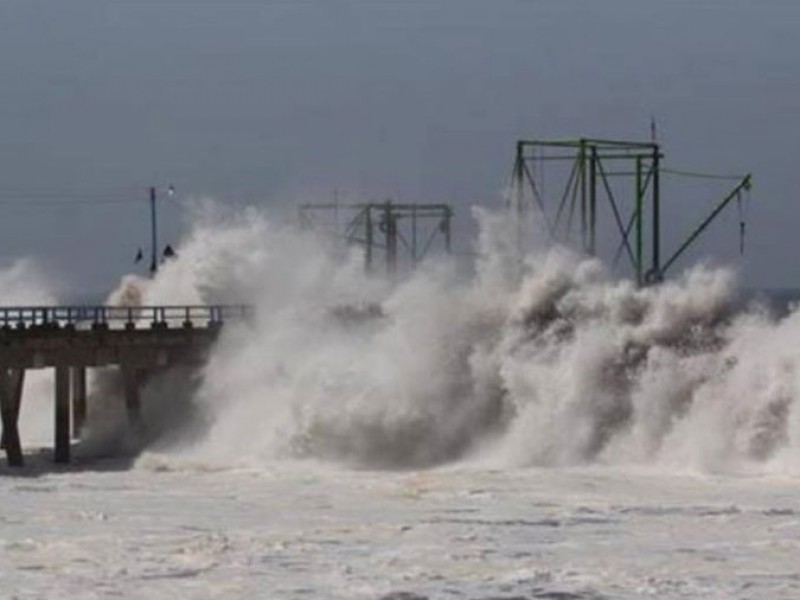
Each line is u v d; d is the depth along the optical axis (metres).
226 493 182.75
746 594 128.12
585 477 191.25
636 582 131.62
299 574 135.25
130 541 149.62
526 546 145.88
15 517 164.75
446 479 191.38
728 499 171.50
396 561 139.75
